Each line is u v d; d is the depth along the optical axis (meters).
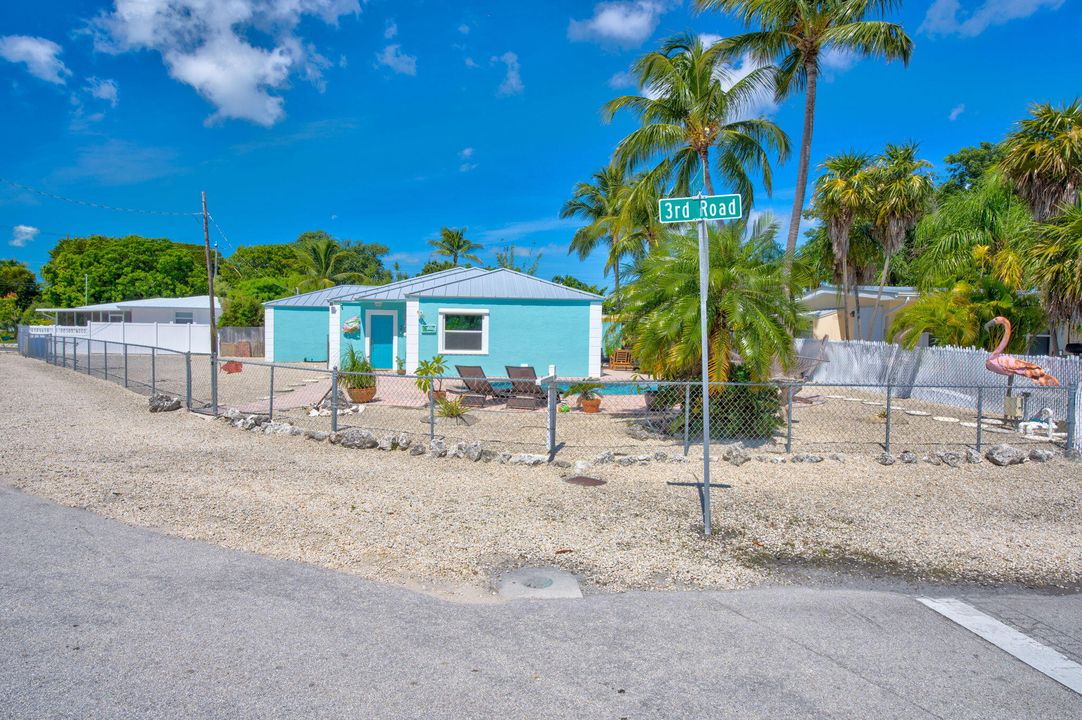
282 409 12.76
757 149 20.61
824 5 17.53
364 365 14.05
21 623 3.77
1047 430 10.70
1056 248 11.84
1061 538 5.85
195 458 8.38
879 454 8.92
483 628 3.90
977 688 3.32
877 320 25.92
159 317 41.66
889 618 4.17
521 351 18.12
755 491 7.23
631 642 3.76
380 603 4.22
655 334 9.56
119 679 3.21
